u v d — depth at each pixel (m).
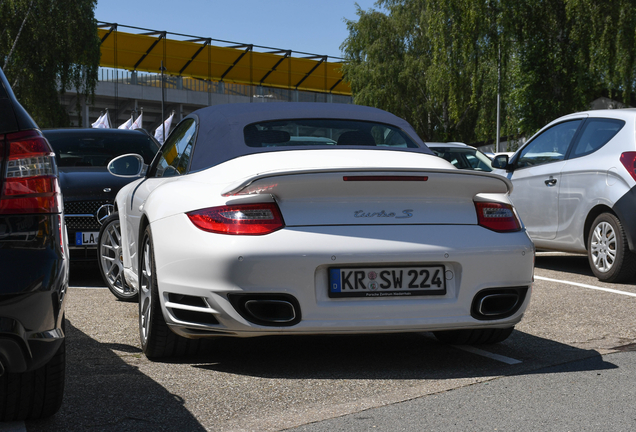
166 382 3.21
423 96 41.75
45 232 2.36
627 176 6.36
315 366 3.52
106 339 4.15
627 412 2.73
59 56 36.56
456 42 28.73
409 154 3.80
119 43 60.25
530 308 5.17
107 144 8.07
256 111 4.08
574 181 6.97
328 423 2.64
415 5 41.53
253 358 3.68
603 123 6.91
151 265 3.58
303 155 3.60
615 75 25.61
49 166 2.43
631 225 6.24
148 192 4.14
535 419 2.66
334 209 3.20
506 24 26.89
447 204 3.33
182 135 4.32
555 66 27.11
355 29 43.66
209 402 2.90
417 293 3.24
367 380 3.24
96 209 6.64
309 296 3.13
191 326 3.29
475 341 3.95
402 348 3.93
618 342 4.04
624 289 6.08
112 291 5.73
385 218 3.22
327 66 69.06
